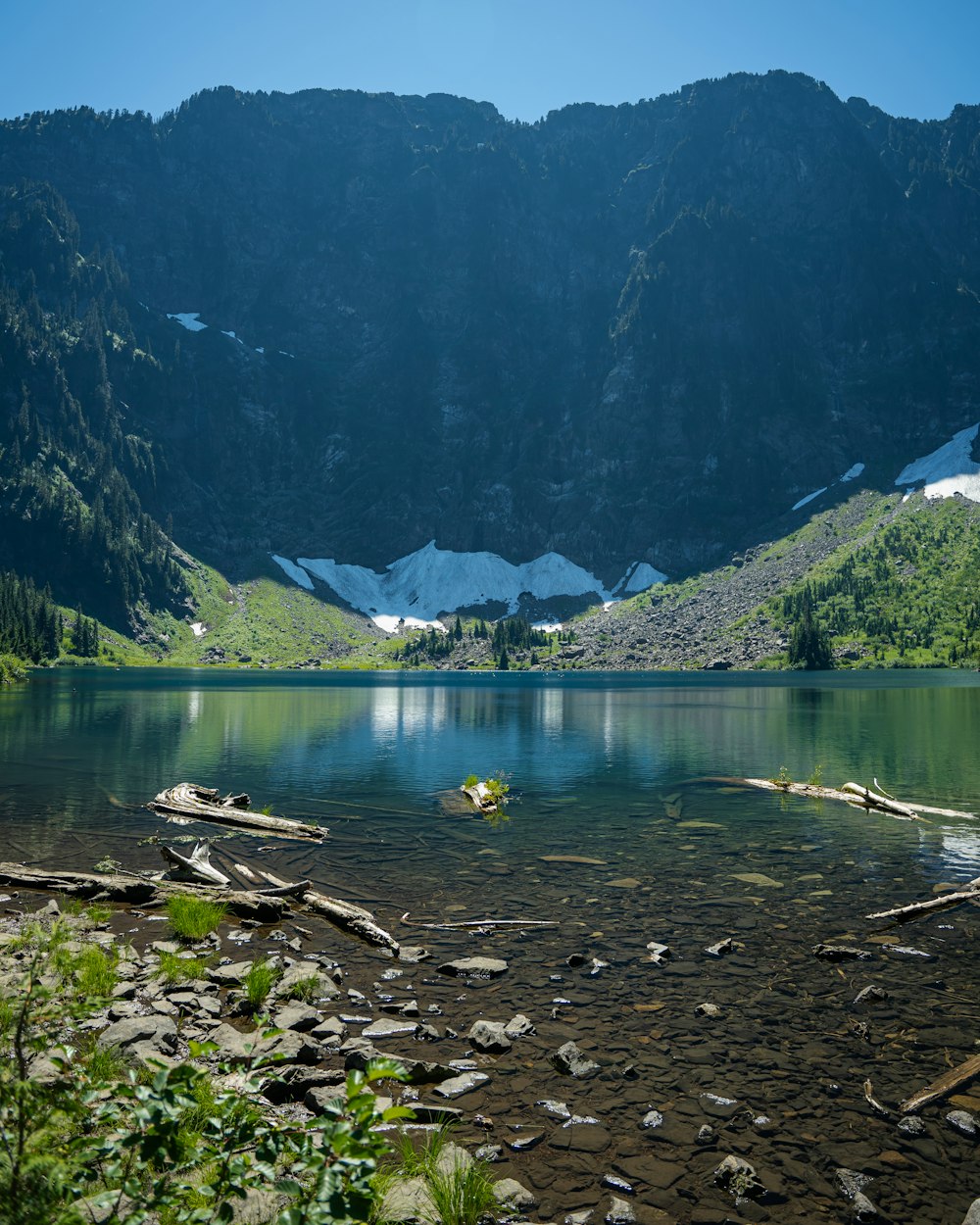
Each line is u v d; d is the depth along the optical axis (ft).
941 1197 26.17
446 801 109.60
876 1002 42.29
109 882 64.85
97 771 135.44
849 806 106.11
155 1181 20.94
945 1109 31.58
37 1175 16.76
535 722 247.29
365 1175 15.71
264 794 115.14
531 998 43.09
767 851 79.66
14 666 514.27
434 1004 42.11
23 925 53.83
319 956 49.83
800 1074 34.45
